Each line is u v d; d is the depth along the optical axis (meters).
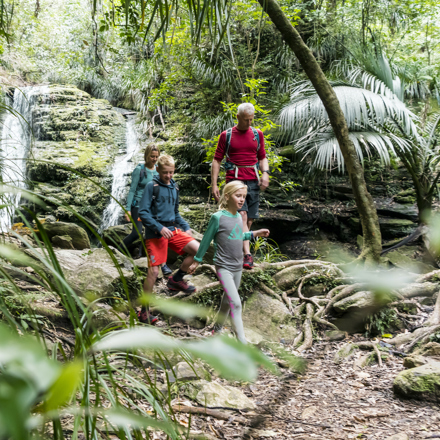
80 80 14.52
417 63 9.28
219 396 3.37
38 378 0.16
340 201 9.74
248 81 7.73
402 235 8.48
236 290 4.29
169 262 6.28
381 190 9.62
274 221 9.39
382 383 3.97
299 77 10.44
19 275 4.45
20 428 0.14
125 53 13.27
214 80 10.79
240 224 4.37
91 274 4.82
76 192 10.01
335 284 5.91
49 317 4.03
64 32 14.78
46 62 14.56
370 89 7.20
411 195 9.37
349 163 6.29
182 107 11.92
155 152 5.90
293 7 9.26
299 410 3.33
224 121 10.21
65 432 2.43
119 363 2.56
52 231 6.34
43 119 11.95
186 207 9.94
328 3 10.95
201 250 4.37
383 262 5.94
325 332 5.19
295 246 9.45
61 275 0.65
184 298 5.17
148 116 12.74
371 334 5.12
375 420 3.25
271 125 7.60
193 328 4.99
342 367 4.36
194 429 2.90
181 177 10.55
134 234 5.91
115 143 12.05
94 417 0.79
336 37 9.91
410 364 4.16
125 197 10.37
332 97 6.24
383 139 6.62
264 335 5.09
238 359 0.19
